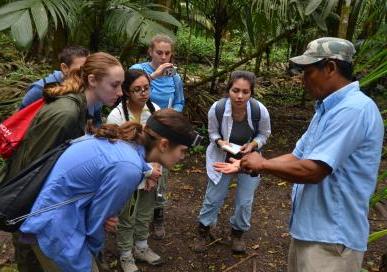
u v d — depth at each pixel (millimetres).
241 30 6848
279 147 5656
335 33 5738
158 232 3453
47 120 1930
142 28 4074
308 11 4074
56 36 4488
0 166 4008
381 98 5863
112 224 1836
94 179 1712
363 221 1871
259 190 4473
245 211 3135
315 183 1812
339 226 1852
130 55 5332
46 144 1921
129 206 2742
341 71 1792
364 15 5504
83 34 4543
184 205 4082
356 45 4918
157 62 3268
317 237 1881
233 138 2957
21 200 1756
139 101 2754
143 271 3057
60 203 1726
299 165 1791
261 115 2918
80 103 2016
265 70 9688
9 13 3643
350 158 1811
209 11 6621
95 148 1729
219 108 2936
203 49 10703
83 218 1765
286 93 8242
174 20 4262
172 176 4688
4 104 5051
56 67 4598
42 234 1725
